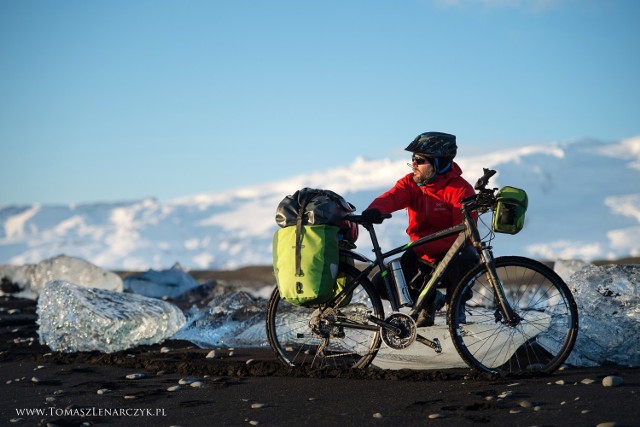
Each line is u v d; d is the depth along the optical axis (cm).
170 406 482
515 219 517
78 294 743
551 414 411
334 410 453
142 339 748
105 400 505
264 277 2633
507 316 520
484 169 520
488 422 406
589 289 606
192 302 1195
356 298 609
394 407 450
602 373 518
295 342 645
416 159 565
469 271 527
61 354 697
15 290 1480
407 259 565
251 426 428
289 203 546
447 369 562
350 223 558
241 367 584
